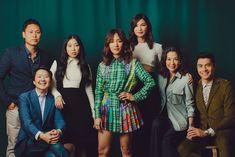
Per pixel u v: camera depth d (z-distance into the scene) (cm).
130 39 360
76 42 340
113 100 326
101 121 329
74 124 337
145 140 362
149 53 358
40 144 316
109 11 394
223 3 406
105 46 330
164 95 348
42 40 388
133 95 325
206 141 340
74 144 341
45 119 325
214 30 407
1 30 384
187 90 342
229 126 329
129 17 397
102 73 331
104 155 335
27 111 319
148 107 360
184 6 403
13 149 342
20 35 387
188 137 331
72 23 391
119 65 326
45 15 388
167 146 333
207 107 338
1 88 333
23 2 386
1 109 384
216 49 408
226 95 332
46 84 323
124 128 323
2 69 334
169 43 402
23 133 320
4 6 385
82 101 341
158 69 359
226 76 409
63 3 390
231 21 407
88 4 393
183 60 347
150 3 399
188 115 340
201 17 406
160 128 339
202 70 337
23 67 335
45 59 346
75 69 342
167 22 401
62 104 331
